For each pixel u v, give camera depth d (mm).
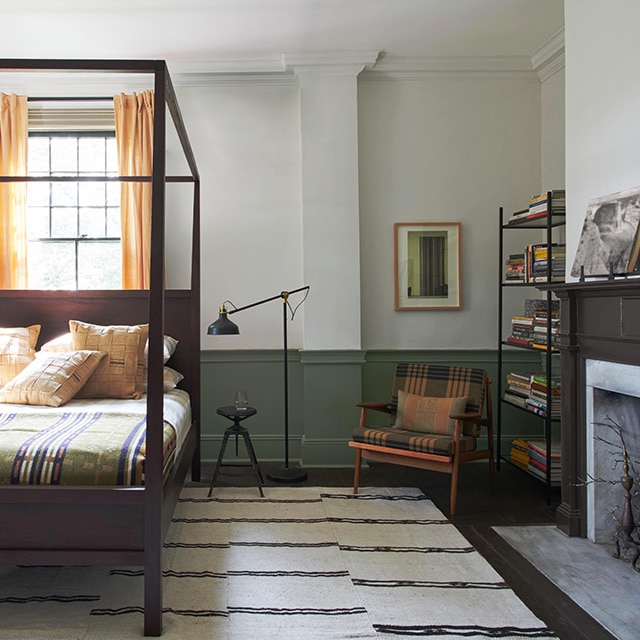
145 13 3803
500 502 3863
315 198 4625
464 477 4434
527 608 2465
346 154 4629
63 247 4703
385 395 4828
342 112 4617
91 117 4660
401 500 3873
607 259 2877
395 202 4801
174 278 4742
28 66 2268
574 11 3342
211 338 4770
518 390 4336
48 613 2416
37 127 4660
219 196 4762
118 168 4520
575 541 3209
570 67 3385
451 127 4797
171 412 3223
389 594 2584
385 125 4777
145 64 2307
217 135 4758
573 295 3270
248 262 4777
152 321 2293
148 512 2254
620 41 2943
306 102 4613
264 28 4070
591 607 2486
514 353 4836
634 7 2834
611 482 3137
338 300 4645
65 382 3445
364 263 4801
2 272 4430
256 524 3422
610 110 3033
